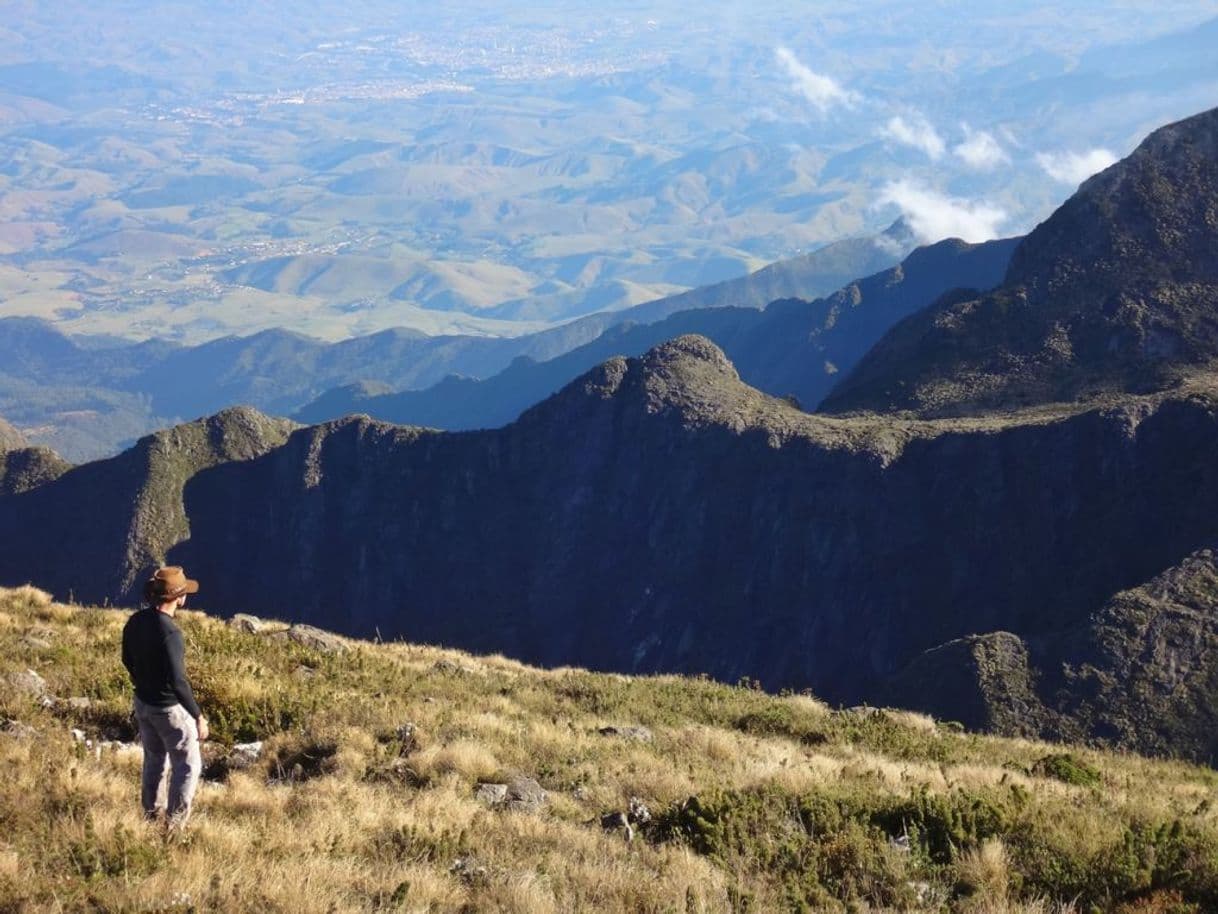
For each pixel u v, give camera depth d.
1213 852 11.64
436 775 15.24
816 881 11.45
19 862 9.48
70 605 27.30
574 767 16.69
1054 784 17.36
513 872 10.95
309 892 9.48
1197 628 65.81
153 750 11.18
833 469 114.19
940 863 12.20
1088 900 10.95
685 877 11.27
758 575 116.81
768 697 28.12
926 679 67.56
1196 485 90.56
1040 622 92.56
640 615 126.44
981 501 104.00
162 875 9.45
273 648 23.67
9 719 15.10
